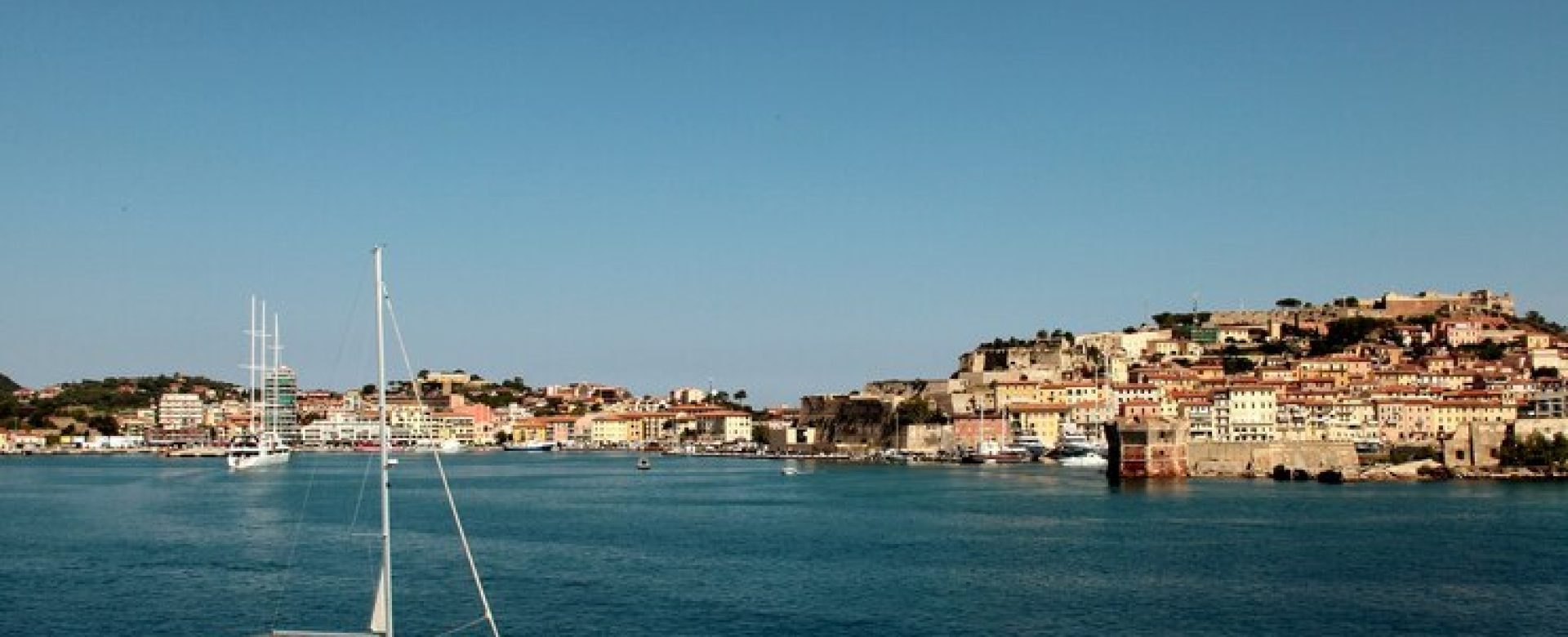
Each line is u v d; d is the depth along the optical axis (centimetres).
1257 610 10519
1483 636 9588
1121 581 11900
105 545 14612
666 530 16662
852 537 15712
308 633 7525
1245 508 18862
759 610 10619
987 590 11531
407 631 9844
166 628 9888
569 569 12825
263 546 14588
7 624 10000
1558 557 13225
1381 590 11338
